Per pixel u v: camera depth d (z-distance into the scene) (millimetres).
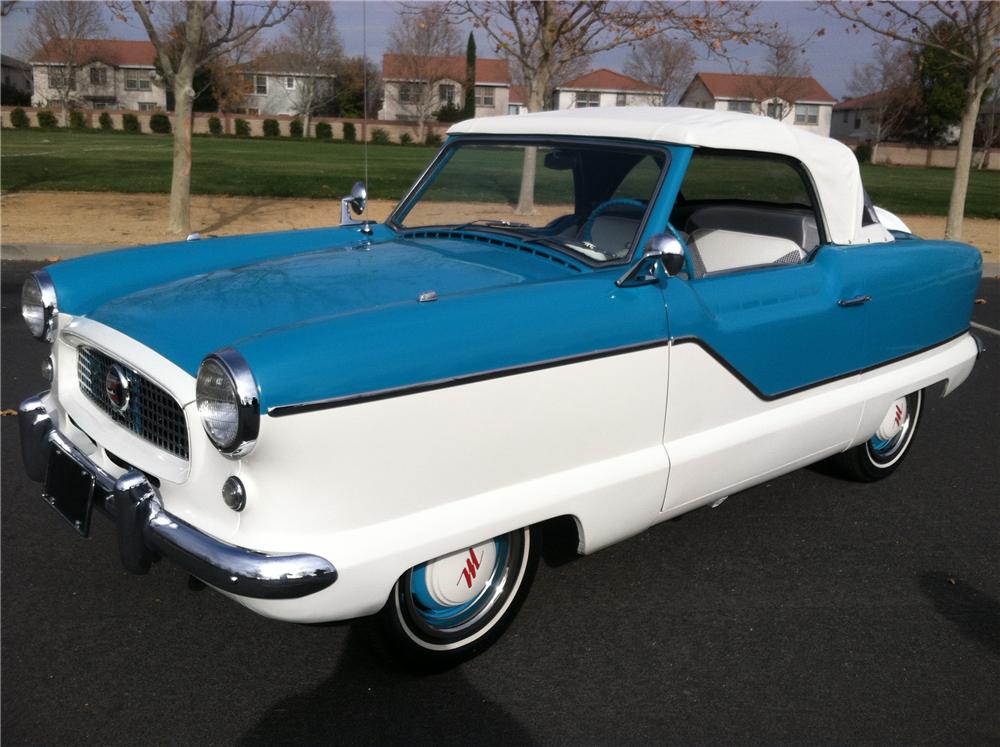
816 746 2635
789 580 3602
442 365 2512
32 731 2557
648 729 2688
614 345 2904
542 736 2643
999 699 2891
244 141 44281
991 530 4125
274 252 3762
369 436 2414
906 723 2758
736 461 3414
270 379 2250
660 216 3184
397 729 2646
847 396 3887
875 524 4145
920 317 4207
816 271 3672
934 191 25875
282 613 2404
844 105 72250
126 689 2768
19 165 20859
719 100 61750
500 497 2744
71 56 58656
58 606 3191
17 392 5281
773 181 3740
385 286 2988
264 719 2664
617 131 3422
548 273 3168
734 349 3299
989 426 5578
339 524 2434
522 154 3703
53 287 3248
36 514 3848
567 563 3660
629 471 3047
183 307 2857
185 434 2578
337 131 53500
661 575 3596
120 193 16172
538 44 12664
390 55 59938
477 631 2986
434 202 4023
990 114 52844
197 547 2416
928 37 12508
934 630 3281
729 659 3055
